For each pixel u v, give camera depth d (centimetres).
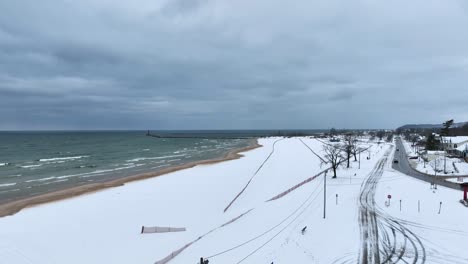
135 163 8862
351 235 3066
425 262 2522
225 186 5581
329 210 3888
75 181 6116
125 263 2570
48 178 6412
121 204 4356
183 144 17762
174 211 4056
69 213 3938
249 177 6475
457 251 2708
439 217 3581
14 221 3606
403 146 13575
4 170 7381
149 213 3956
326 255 2633
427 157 8138
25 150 12800
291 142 18150
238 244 2841
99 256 2700
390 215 3678
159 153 11981
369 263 2502
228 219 3659
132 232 3291
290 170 7425
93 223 3553
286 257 2591
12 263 2525
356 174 6419
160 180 6119
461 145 8638
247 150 13112
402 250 2736
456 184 5331
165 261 2516
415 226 3309
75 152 12075
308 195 4662
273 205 4138
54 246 2888
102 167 8012
